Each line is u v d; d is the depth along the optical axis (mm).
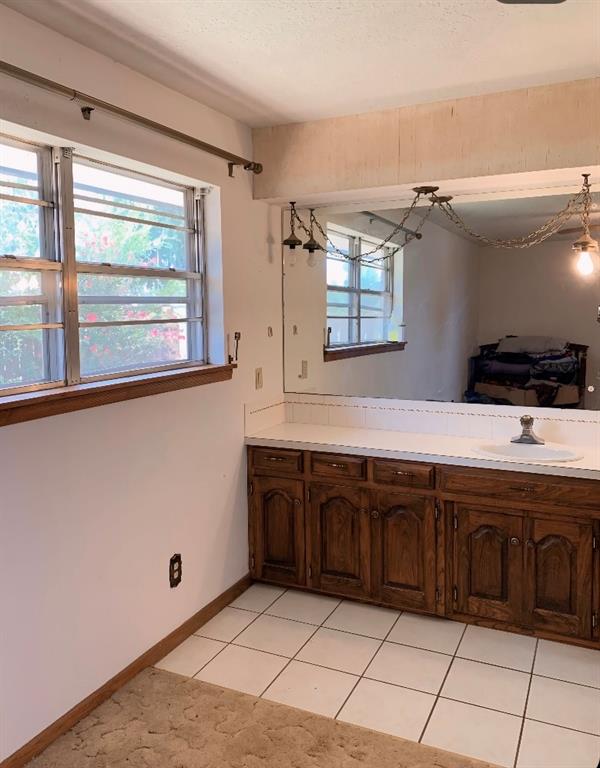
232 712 2242
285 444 3092
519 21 1953
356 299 3328
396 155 2785
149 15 1906
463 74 2385
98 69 2180
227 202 2932
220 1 1820
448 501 2764
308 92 2574
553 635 2648
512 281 2992
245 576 3244
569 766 1967
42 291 2127
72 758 2010
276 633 2799
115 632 2369
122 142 2281
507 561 2688
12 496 1919
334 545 3047
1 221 1979
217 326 2951
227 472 3059
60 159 2139
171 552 2672
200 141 2615
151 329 2656
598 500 2482
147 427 2500
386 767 1973
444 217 3082
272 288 3385
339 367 3398
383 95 2609
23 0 1809
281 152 3029
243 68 2320
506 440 3043
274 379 3453
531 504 2600
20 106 1897
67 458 2119
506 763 1982
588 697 2307
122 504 2383
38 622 2029
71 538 2150
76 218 2244
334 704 2285
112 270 2404
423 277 3146
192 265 2900
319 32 2029
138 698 2324
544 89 2500
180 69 2332
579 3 1837
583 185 2779
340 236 3322
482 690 2357
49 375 2170
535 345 2963
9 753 1941
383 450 2867
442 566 2811
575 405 2916
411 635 2762
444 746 2062
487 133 2609
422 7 1863
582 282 2863
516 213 2951
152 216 2650
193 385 2754
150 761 2002
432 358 3178
